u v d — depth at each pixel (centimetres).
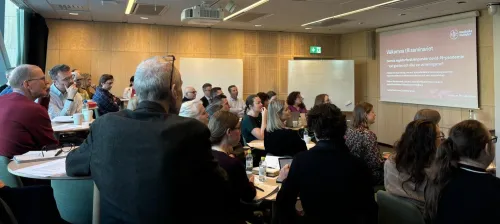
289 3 579
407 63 770
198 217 122
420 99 742
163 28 822
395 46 801
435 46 703
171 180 113
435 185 186
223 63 855
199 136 120
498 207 163
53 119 392
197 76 834
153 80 127
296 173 197
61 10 649
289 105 636
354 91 903
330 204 188
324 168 189
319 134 197
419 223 201
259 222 288
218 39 868
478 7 601
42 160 198
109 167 120
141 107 127
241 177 192
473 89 634
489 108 615
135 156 116
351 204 187
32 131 241
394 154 233
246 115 436
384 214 229
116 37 789
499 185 169
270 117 329
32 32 659
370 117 323
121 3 589
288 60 919
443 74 689
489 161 181
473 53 631
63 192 211
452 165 180
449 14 664
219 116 212
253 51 899
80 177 138
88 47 772
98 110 494
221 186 129
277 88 926
